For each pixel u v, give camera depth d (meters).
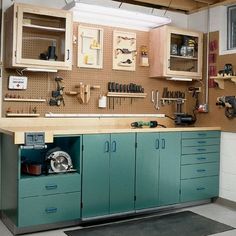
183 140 4.24
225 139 4.53
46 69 3.71
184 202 4.31
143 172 3.92
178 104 5.04
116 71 4.50
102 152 3.64
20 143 3.14
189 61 4.89
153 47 4.66
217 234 3.47
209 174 4.50
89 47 4.28
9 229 3.51
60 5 4.10
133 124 4.30
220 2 4.63
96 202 3.63
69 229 3.54
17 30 3.48
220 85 4.54
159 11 4.88
